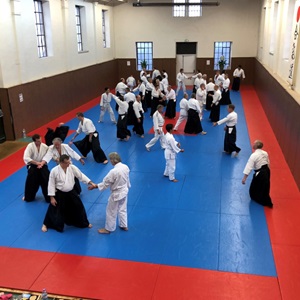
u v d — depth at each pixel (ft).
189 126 43.91
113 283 17.58
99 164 33.88
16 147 38.83
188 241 21.11
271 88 47.57
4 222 23.49
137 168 32.68
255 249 20.22
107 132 45.37
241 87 80.07
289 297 16.49
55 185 21.68
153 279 17.83
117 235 21.83
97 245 20.81
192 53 80.59
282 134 36.78
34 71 46.19
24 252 20.24
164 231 22.21
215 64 80.89
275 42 50.14
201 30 78.07
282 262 19.03
